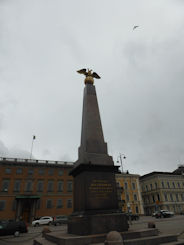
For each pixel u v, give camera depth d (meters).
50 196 37.84
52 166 40.28
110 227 6.62
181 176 54.19
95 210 7.01
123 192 48.09
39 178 38.50
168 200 49.44
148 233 6.75
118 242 4.82
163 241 6.32
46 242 7.30
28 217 35.12
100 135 9.09
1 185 35.81
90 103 9.95
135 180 50.94
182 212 46.81
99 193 7.36
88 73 11.24
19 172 37.78
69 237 6.15
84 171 7.62
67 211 37.66
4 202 34.81
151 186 53.25
